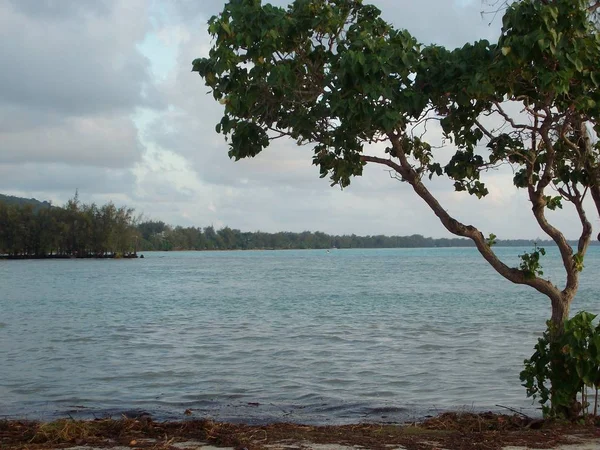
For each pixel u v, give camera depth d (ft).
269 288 159.84
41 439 25.21
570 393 25.64
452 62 23.97
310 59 24.21
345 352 58.18
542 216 27.43
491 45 23.77
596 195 28.14
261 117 24.90
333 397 40.52
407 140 28.50
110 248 452.76
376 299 122.11
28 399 40.16
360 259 464.24
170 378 46.73
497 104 24.79
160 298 131.54
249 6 22.76
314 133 25.48
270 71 22.77
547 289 27.02
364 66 21.61
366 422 33.22
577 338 24.71
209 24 22.94
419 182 26.68
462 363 51.78
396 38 23.34
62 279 213.25
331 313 96.02
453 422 28.78
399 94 23.20
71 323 85.66
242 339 67.56
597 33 23.20
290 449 23.38
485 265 318.04
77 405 38.52
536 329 73.82
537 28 21.44
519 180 28.91
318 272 255.09
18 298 134.10
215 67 22.85
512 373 47.24
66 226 440.45
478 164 28.68
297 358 55.01
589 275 201.98
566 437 24.32
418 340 65.77
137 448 23.58
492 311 96.53
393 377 46.60
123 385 44.47
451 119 26.16
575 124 26.99
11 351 60.23
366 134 25.98
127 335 71.92
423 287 157.48
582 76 22.99
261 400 39.88
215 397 40.70
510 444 23.53
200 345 63.31
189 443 24.62
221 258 524.52
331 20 23.40
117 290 158.40
